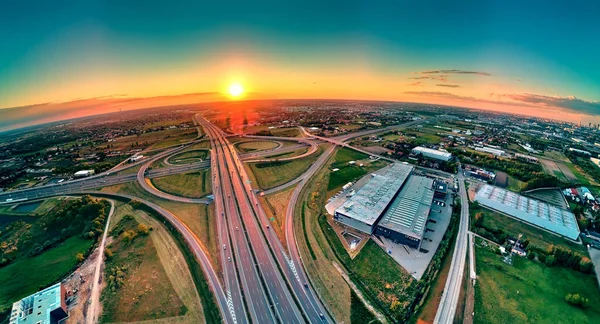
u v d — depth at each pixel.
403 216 122.88
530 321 76.00
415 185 158.62
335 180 177.75
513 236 116.25
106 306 80.75
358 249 107.19
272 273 95.31
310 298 84.62
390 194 142.75
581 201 149.12
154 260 101.44
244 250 107.75
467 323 75.50
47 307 76.69
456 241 112.56
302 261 101.31
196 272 95.31
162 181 180.88
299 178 182.12
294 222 127.94
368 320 76.69
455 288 87.81
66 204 137.62
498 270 95.81
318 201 148.50
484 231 117.69
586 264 93.38
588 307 80.31
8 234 125.31
